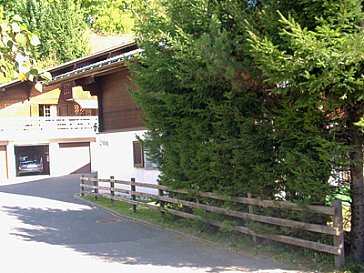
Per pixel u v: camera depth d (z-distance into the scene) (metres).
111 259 9.30
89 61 29.22
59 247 10.71
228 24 8.82
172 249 9.89
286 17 7.31
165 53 10.08
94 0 56.00
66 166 36.66
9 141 34.81
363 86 6.60
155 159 12.08
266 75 7.14
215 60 7.88
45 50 48.38
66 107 39.94
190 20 9.60
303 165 7.71
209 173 10.05
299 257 8.29
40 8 48.84
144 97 10.98
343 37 6.36
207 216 10.43
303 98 7.34
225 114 9.02
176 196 12.24
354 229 8.03
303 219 8.09
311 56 6.37
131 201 15.44
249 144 8.59
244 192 9.38
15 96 37.88
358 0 6.43
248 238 9.70
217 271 7.97
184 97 9.98
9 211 17.08
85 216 15.48
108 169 20.73
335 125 7.62
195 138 10.22
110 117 20.73
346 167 7.60
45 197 21.62
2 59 3.44
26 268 8.80
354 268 7.48
